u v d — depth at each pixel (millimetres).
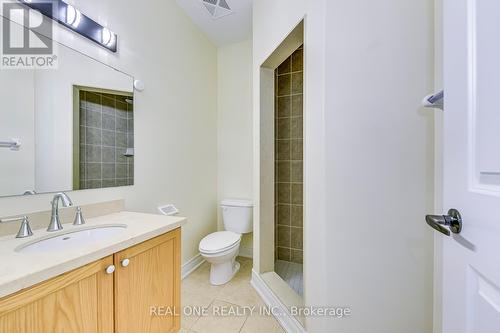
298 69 2371
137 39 1594
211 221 2533
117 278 881
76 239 1057
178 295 1224
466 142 492
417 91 855
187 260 2135
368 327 981
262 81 1905
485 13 444
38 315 647
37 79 1064
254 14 1973
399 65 891
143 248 1002
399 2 888
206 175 2449
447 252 563
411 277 886
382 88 932
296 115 2391
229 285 1938
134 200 1569
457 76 518
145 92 1661
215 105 2623
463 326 504
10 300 589
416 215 870
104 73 1366
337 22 1052
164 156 1849
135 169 1578
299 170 2391
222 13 2119
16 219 947
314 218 1184
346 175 1031
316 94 1158
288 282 1984
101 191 1352
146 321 1018
